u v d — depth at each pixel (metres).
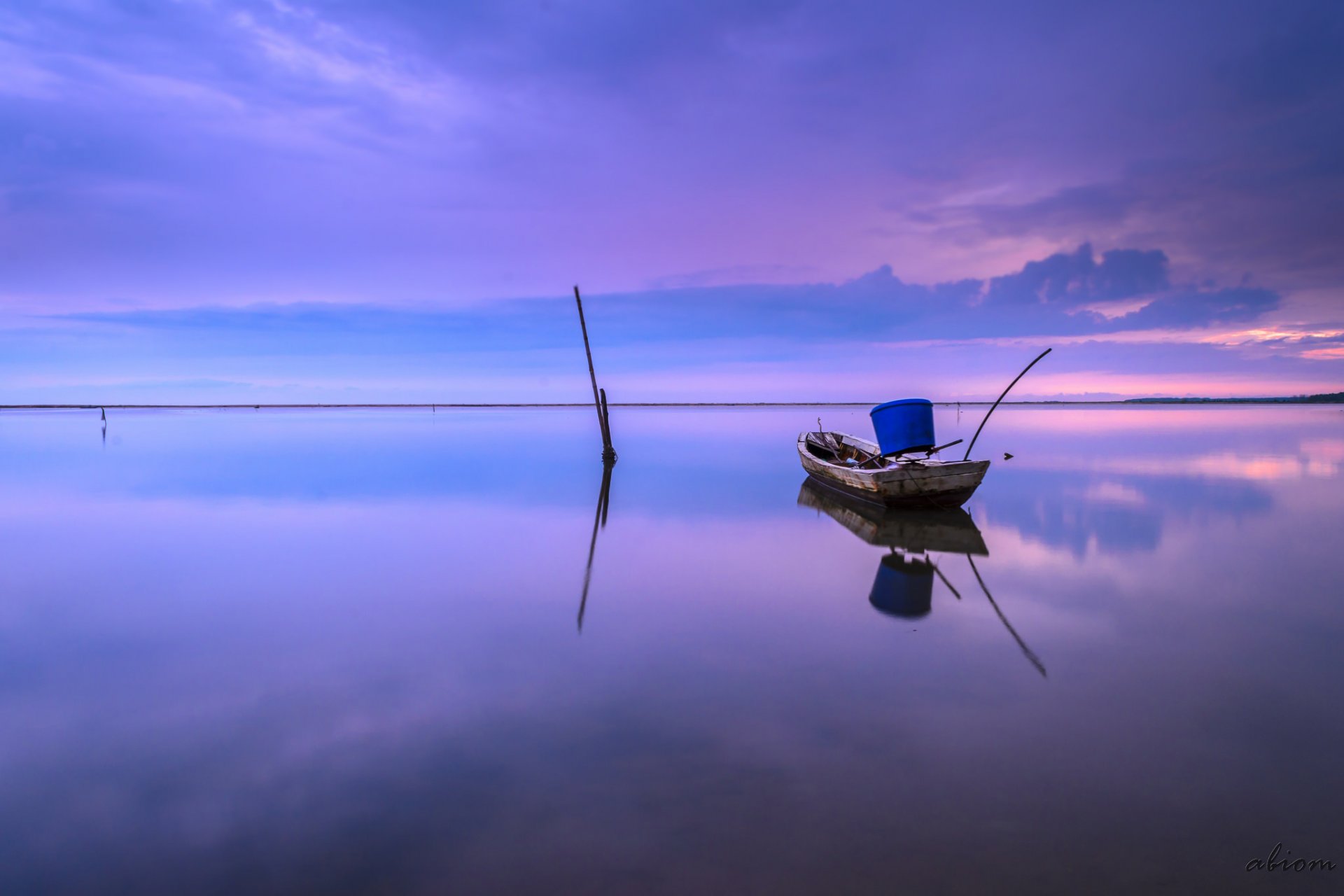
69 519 16.36
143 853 4.60
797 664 7.62
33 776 5.54
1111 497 18.88
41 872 4.43
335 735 6.11
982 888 4.18
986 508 17.42
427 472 25.48
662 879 4.27
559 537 14.36
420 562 12.27
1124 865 4.38
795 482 23.22
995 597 10.07
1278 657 7.77
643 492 20.70
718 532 14.88
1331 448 32.84
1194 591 10.28
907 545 13.45
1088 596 10.06
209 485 22.05
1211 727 6.14
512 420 78.31
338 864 4.47
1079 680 7.16
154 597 10.27
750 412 138.62
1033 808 4.97
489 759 5.67
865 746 5.82
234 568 11.90
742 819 4.84
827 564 12.05
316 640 8.46
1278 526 14.87
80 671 7.61
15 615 9.46
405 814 4.96
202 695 6.97
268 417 85.25
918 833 4.68
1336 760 5.60
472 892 4.20
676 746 5.86
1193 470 24.64
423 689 7.06
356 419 81.38
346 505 18.19
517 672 7.45
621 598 10.13
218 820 4.94
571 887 4.23
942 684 7.07
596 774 5.42
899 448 17.52
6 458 30.80
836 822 4.80
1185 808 4.96
